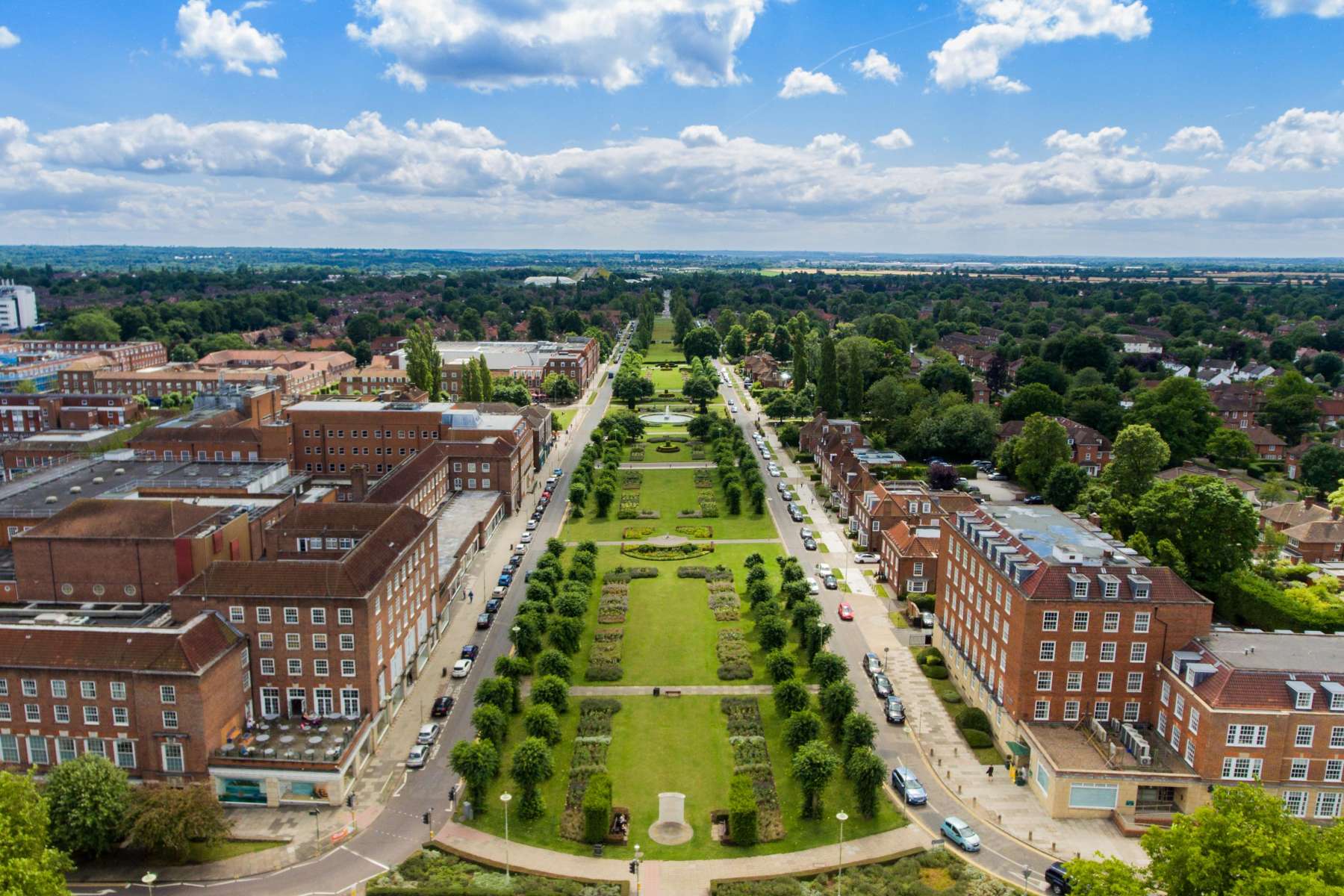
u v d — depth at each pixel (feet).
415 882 282.36
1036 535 392.88
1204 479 525.75
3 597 395.96
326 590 349.00
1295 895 204.74
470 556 564.30
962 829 303.48
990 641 377.09
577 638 434.30
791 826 315.37
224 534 409.69
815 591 506.89
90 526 392.47
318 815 319.06
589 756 352.28
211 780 323.16
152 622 359.05
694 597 515.91
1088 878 233.76
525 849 301.43
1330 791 305.32
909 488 634.43
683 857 297.33
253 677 353.72
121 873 288.71
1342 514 597.11
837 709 361.92
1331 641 341.41
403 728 376.89
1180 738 324.80
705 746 363.97
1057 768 316.81
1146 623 341.21
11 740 325.42
